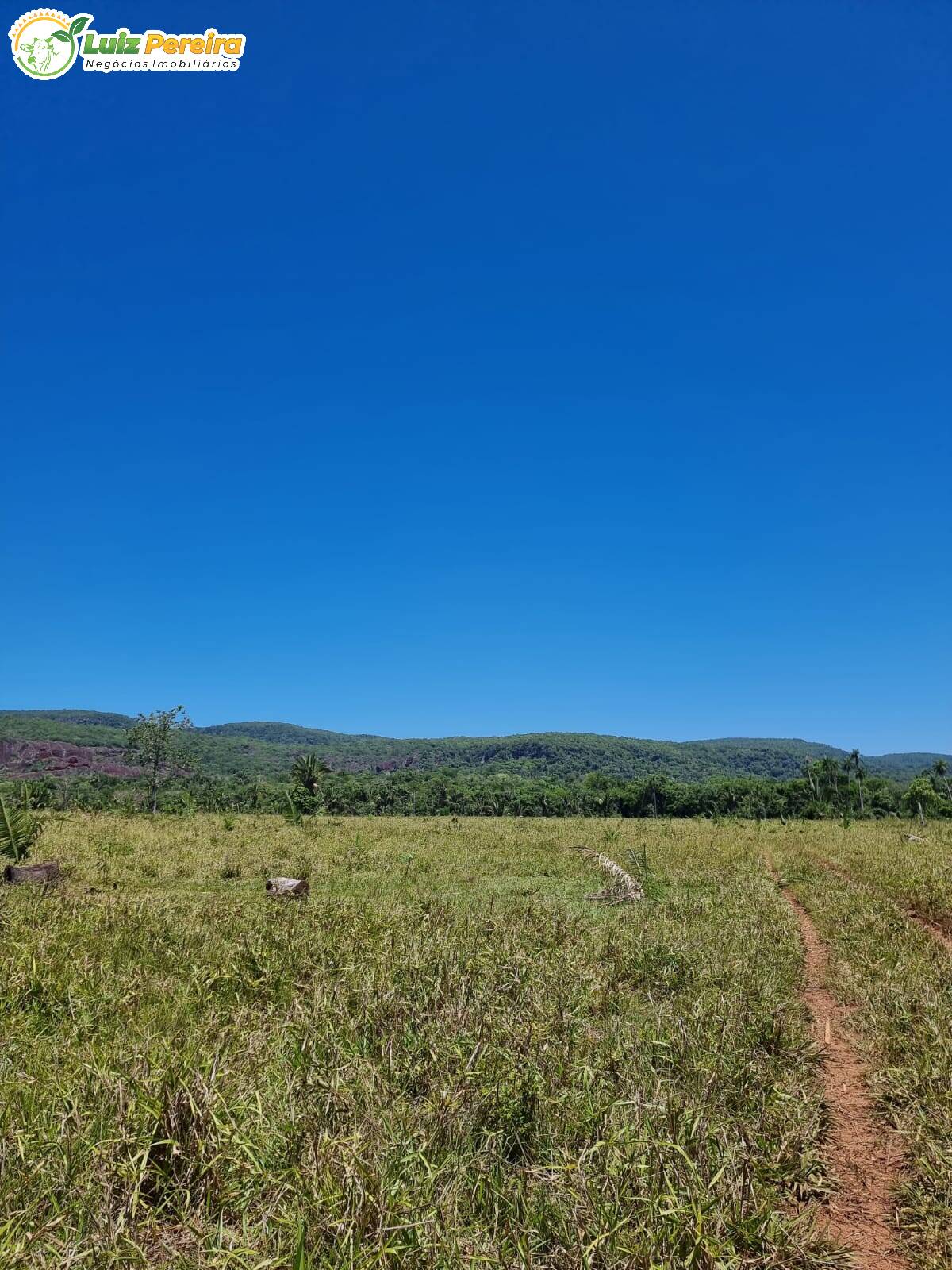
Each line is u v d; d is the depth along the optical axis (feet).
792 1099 17.58
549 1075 17.07
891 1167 16.25
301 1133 13.56
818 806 189.26
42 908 33.91
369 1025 20.02
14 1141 12.84
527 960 26.18
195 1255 10.85
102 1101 14.38
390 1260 10.75
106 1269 10.36
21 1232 10.76
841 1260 12.65
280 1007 22.59
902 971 29.37
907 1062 20.33
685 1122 14.97
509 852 71.97
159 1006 22.04
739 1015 22.85
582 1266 11.00
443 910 37.45
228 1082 15.23
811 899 49.62
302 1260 10.37
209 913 35.40
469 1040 18.35
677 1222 11.94
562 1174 13.15
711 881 55.77
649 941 31.86
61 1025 20.13
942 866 58.23
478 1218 12.38
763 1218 12.85
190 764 160.66
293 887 45.57
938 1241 13.17
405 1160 12.86
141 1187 12.78
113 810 131.44
